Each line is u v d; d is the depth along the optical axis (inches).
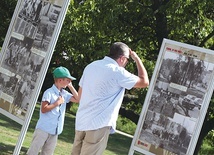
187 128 321.1
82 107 279.9
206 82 317.4
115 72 274.8
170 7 714.8
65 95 350.3
